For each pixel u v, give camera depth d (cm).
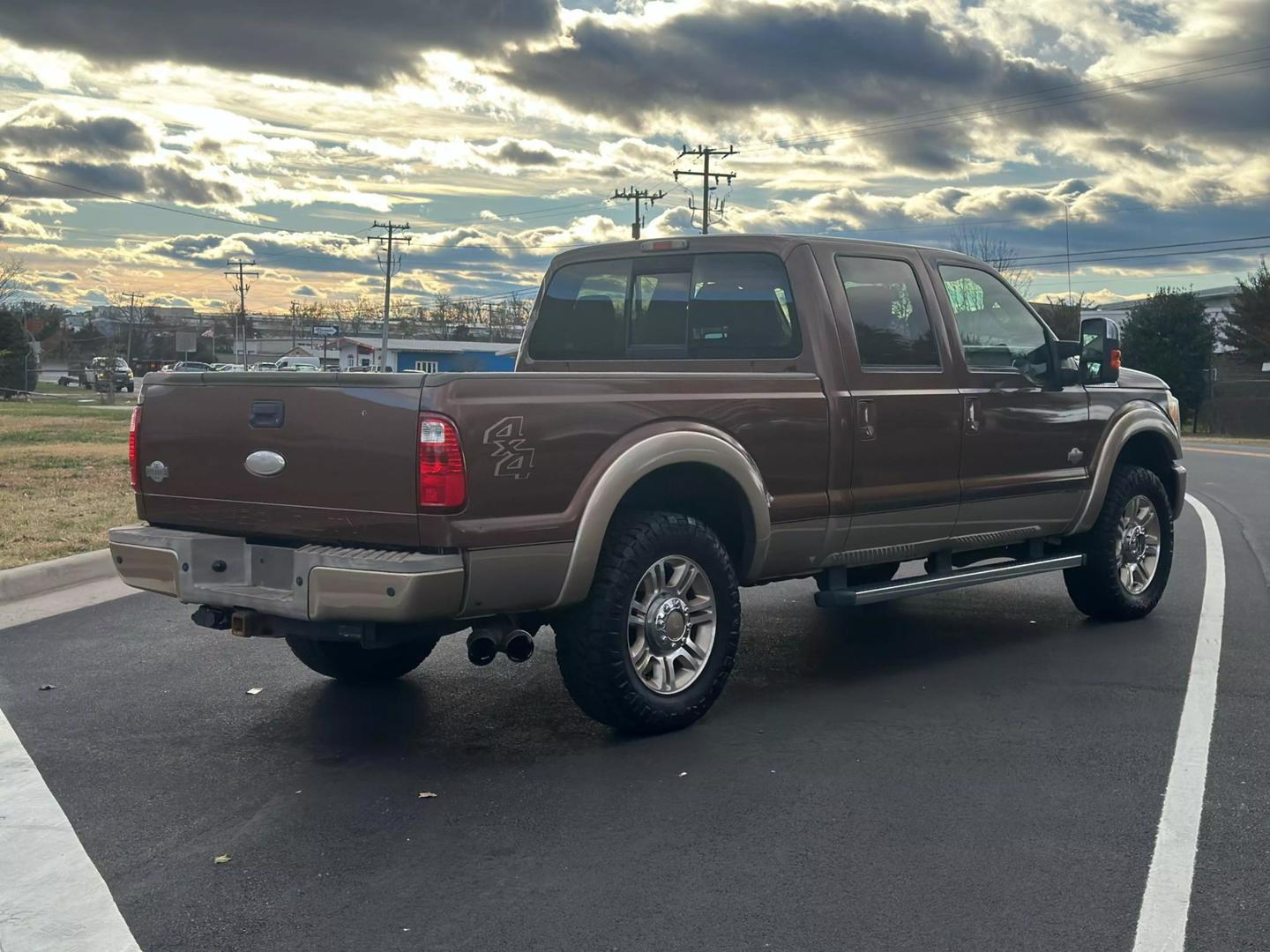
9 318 7238
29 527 1098
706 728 546
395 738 534
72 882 383
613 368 667
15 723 557
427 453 456
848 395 600
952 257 680
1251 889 375
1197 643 716
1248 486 1877
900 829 423
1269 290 5494
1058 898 368
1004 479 685
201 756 508
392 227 8425
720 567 545
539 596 486
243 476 504
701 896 370
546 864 395
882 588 626
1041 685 620
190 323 13300
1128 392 781
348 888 378
